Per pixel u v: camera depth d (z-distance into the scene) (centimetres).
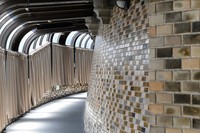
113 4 607
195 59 211
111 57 590
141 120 401
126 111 458
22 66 1118
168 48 222
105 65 638
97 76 735
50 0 708
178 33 218
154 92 227
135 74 442
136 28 452
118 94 508
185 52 215
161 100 223
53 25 1140
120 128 473
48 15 894
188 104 212
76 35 1745
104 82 627
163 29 225
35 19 896
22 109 1116
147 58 402
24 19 893
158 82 225
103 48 689
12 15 804
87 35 1842
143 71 413
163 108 222
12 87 970
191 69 212
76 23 1109
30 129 891
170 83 220
